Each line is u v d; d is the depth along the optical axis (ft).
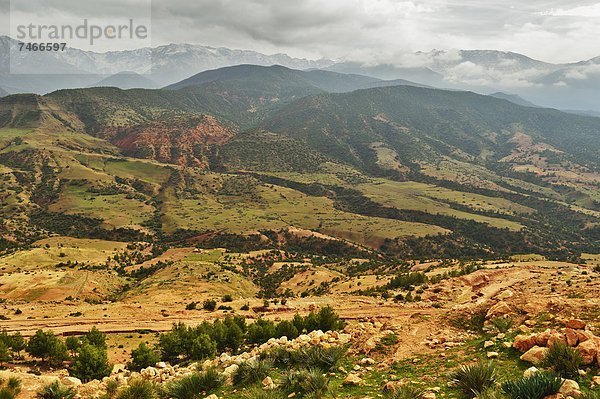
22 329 191.11
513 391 38.27
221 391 61.82
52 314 222.28
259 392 53.78
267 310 211.00
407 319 85.66
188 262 479.41
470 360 56.03
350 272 502.79
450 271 268.41
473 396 42.14
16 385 70.54
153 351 137.80
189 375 67.62
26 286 362.12
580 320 56.95
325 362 65.41
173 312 218.59
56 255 529.45
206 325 141.59
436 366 56.49
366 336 79.05
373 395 49.06
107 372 116.88
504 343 57.98
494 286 184.03
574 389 36.86
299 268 514.68
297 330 127.75
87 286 380.37
